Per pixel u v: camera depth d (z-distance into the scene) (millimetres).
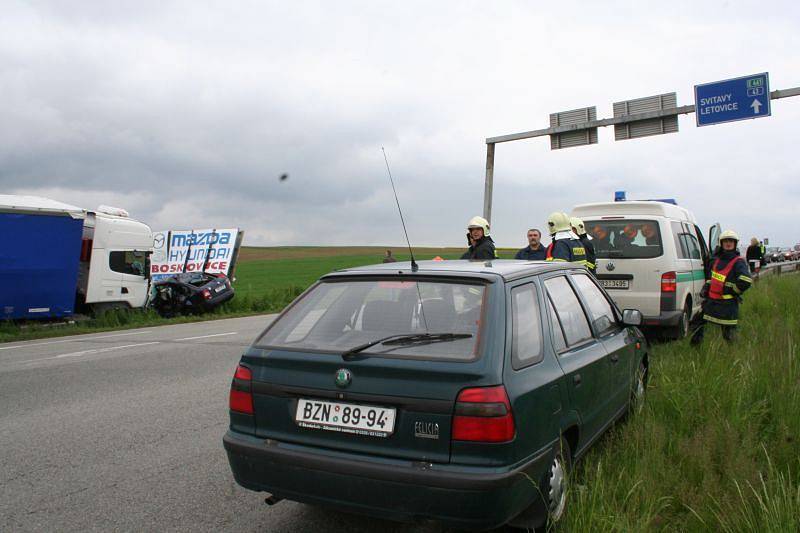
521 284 3918
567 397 3850
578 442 4094
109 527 4055
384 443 3305
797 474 4332
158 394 8062
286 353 3666
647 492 3924
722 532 3598
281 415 3605
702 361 7289
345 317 3803
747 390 6020
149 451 5633
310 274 54750
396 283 3902
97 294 19891
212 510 4316
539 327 3850
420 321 3580
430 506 3137
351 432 3383
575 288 4762
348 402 3422
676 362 7582
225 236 30688
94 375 9570
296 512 4281
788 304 13680
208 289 22734
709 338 8977
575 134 21219
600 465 4117
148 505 4406
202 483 4828
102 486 4777
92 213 19875
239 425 3775
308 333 3795
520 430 3236
